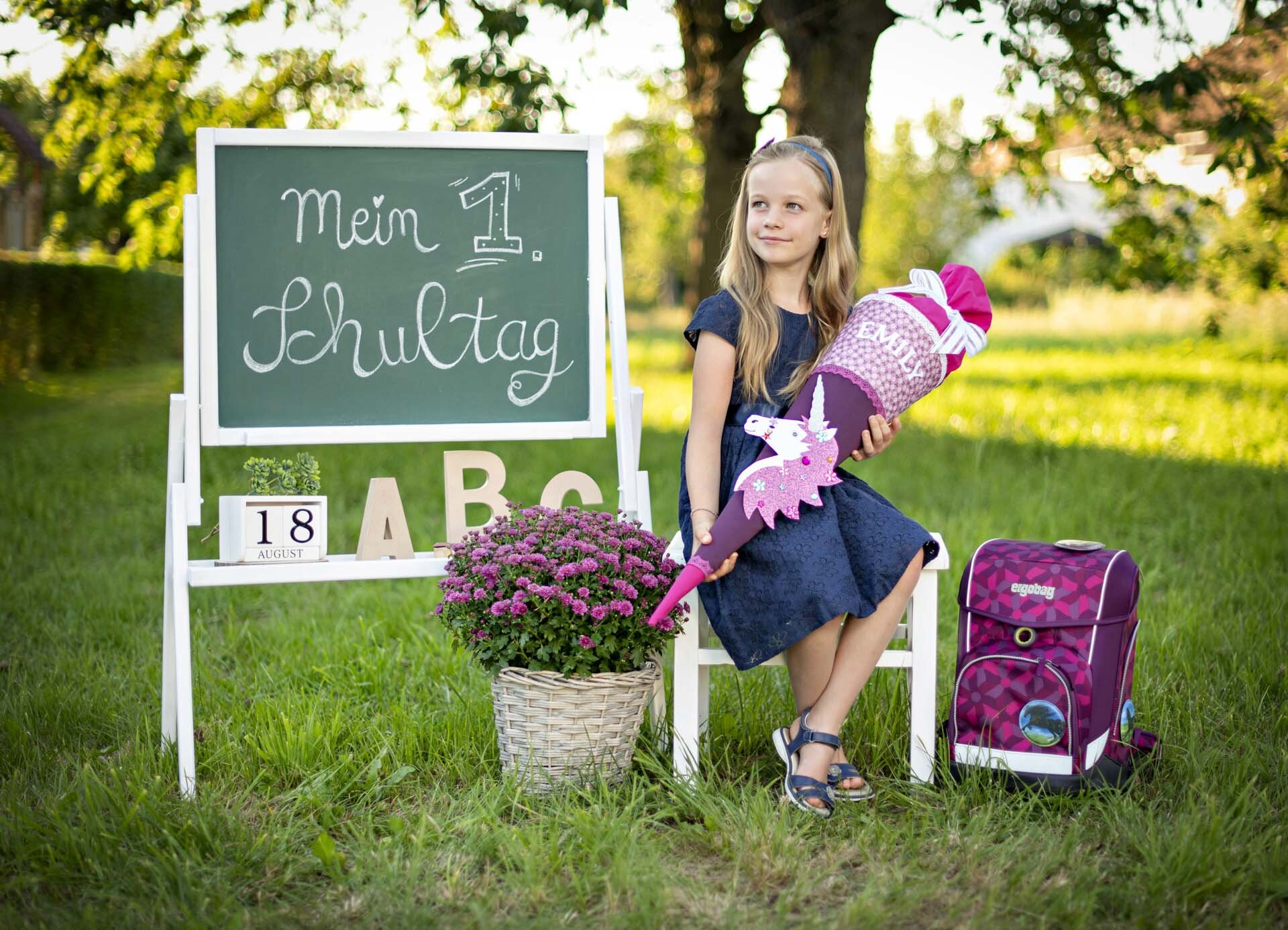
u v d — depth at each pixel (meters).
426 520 5.64
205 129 2.77
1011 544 2.79
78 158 12.99
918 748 2.71
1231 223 7.88
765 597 2.50
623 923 2.05
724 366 2.64
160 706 3.12
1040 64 6.45
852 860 2.35
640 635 2.62
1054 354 17.92
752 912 2.13
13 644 3.75
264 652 3.72
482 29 4.82
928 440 8.47
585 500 3.06
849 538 2.58
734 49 9.26
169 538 2.83
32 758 2.80
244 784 2.67
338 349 2.92
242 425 2.86
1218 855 2.21
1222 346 15.52
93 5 5.36
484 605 2.61
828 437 2.50
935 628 2.71
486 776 2.69
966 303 2.65
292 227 2.88
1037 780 2.56
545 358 3.06
